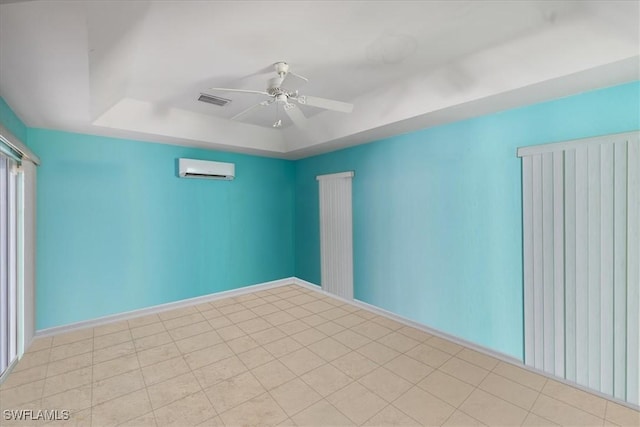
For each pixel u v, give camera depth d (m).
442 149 3.23
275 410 2.12
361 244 4.20
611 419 2.00
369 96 3.14
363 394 2.29
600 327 2.25
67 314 3.40
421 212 3.45
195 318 3.79
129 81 2.73
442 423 1.98
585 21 1.81
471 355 2.86
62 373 2.56
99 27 1.48
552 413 2.06
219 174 4.41
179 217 4.20
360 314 3.92
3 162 2.67
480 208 2.94
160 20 1.82
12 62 1.73
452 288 3.18
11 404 2.17
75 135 3.44
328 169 4.72
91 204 3.54
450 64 2.46
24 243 2.85
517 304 2.71
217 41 2.10
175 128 3.64
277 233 5.27
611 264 2.20
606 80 2.11
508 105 2.62
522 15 1.85
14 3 1.18
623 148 2.13
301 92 3.05
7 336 2.74
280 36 2.06
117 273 3.72
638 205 2.08
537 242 2.55
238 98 3.22
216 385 2.40
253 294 4.78
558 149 2.42
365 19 1.88
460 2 1.74
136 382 2.44
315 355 2.87
